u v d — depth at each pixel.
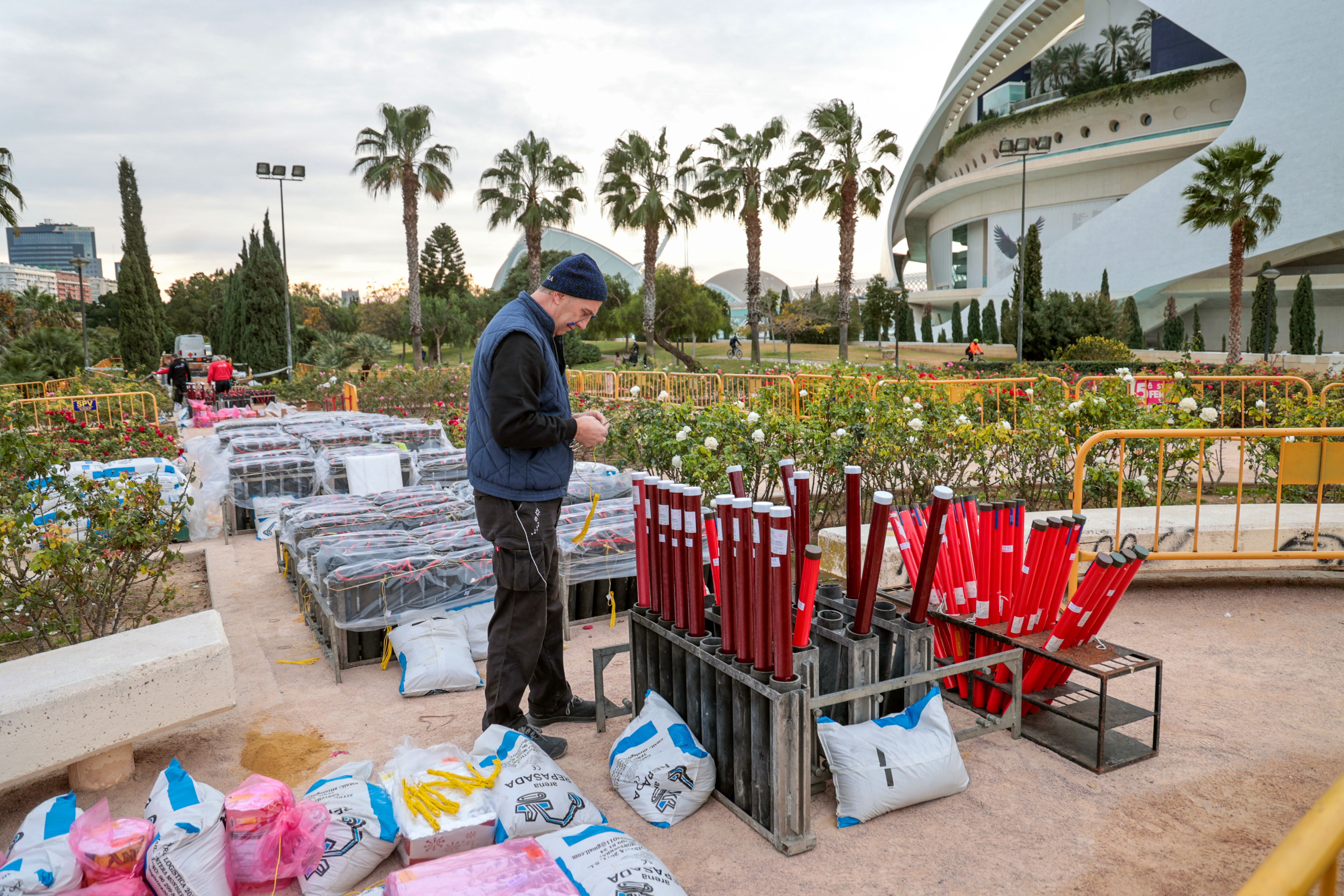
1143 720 3.37
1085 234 54.22
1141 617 4.64
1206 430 4.70
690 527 2.82
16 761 2.72
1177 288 51.31
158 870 2.13
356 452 7.49
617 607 4.86
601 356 50.91
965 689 3.56
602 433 3.12
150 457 9.85
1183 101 52.59
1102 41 59.34
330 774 3.08
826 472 6.96
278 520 5.64
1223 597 4.94
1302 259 49.78
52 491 5.30
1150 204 50.88
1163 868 2.41
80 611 4.43
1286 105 45.28
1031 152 57.69
